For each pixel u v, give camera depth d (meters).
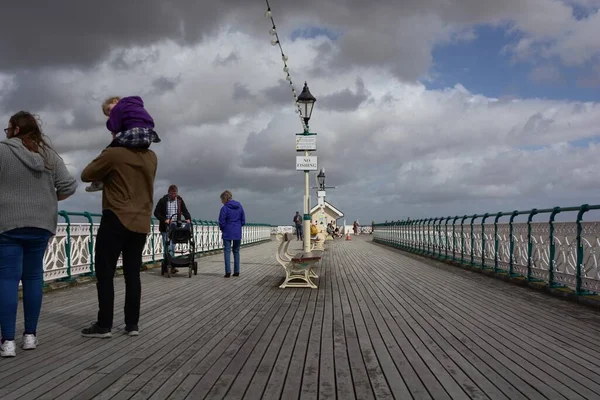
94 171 5.52
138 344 5.45
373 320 7.00
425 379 4.28
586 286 8.49
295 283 10.84
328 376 4.36
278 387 4.05
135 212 5.61
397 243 29.83
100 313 5.73
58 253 10.47
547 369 4.57
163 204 13.13
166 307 8.11
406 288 10.64
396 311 7.76
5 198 4.73
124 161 5.57
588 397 3.83
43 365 4.58
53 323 6.58
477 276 13.21
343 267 16.00
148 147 5.89
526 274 11.16
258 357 4.96
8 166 4.72
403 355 5.08
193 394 3.86
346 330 6.31
